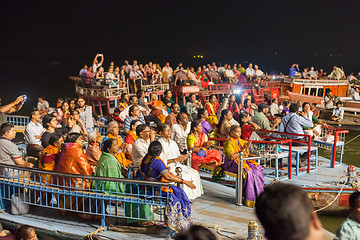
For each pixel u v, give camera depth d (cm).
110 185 633
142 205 615
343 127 1875
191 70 2297
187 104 1378
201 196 792
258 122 1018
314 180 884
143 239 589
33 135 891
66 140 669
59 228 628
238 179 738
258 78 2403
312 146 962
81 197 660
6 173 702
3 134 699
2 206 708
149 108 1282
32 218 670
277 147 891
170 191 602
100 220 662
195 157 824
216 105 1503
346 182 850
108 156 641
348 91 2433
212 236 169
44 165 692
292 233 138
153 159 605
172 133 854
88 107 1141
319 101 2078
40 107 1684
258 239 591
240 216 692
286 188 146
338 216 841
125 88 1867
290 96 2173
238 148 759
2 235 571
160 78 2130
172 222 583
